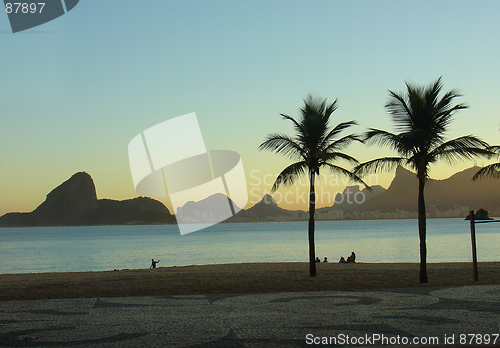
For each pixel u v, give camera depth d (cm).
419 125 1675
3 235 16162
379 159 1728
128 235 14625
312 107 1986
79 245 8575
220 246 7406
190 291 1484
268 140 1952
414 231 13225
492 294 1319
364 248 5894
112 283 1720
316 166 1947
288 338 762
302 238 10281
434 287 1520
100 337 788
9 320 968
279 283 1662
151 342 744
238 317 983
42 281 1878
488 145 1589
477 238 8231
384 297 1279
